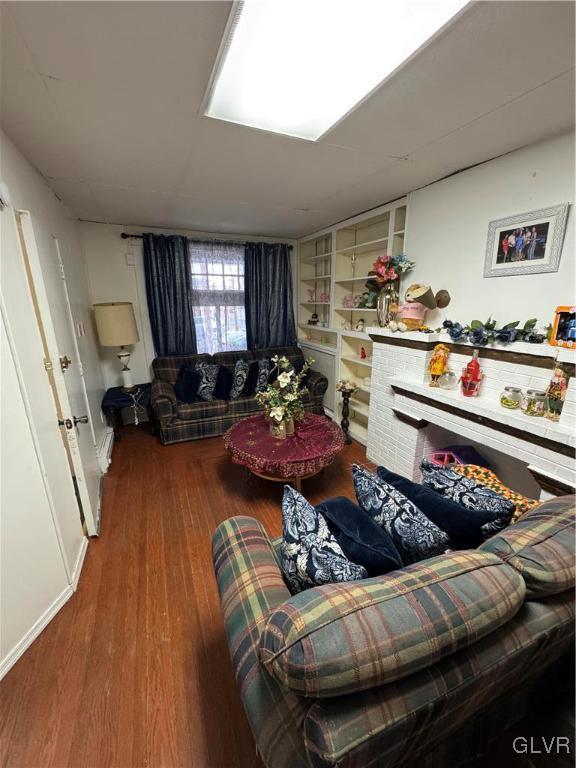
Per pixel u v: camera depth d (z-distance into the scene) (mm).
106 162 2033
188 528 2191
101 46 1104
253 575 1070
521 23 1008
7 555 1326
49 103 1418
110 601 1633
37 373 1565
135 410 3805
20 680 1282
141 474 2865
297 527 1061
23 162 1840
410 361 2514
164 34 1061
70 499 1845
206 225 3756
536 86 1312
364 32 1065
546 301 1808
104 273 3703
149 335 4051
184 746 1098
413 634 648
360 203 2932
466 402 2004
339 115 1525
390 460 2830
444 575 773
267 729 729
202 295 4164
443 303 2402
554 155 1706
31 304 1598
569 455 1532
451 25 1021
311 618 649
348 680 596
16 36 1045
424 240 2537
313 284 4762
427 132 1676
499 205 1988
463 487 1306
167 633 1476
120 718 1168
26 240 1630
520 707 1055
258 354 4316
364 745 587
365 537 1074
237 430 2691
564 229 1694
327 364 4230
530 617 830
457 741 924
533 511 1103
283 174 2256
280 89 1348
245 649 874
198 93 1367
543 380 1745
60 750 1088
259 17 1003
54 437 1692
